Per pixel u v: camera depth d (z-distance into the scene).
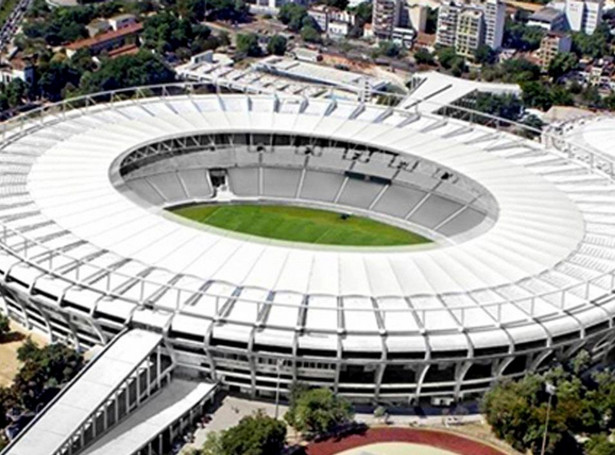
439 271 171.38
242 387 159.62
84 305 159.75
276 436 142.38
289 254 173.12
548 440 146.75
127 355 149.62
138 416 148.12
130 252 172.12
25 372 154.00
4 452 130.12
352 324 155.12
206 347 153.25
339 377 156.38
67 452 134.25
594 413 154.12
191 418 152.75
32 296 165.00
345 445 149.12
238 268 167.88
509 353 156.50
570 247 183.75
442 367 157.38
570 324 160.62
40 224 181.00
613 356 178.50
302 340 151.50
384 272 169.38
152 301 158.62
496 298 164.00
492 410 152.88
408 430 154.12
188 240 176.50
